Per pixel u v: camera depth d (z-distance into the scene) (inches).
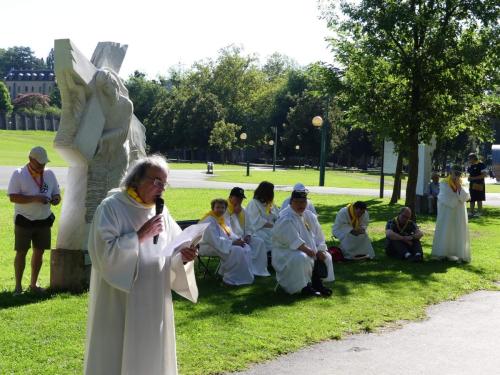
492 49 573.3
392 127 607.5
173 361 158.2
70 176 335.9
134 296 149.2
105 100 335.0
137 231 147.9
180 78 4505.4
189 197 911.7
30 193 313.0
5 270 379.9
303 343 251.6
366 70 621.9
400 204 912.9
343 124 786.2
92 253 147.3
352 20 629.9
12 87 6742.1
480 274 422.6
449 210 467.5
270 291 349.4
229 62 3705.7
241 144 3452.3
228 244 372.5
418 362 235.5
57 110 4977.9
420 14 581.9
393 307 319.9
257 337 254.8
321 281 348.2
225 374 213.0
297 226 348.5
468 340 267.0
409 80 607.5
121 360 150.2
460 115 631.2
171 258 156.9
